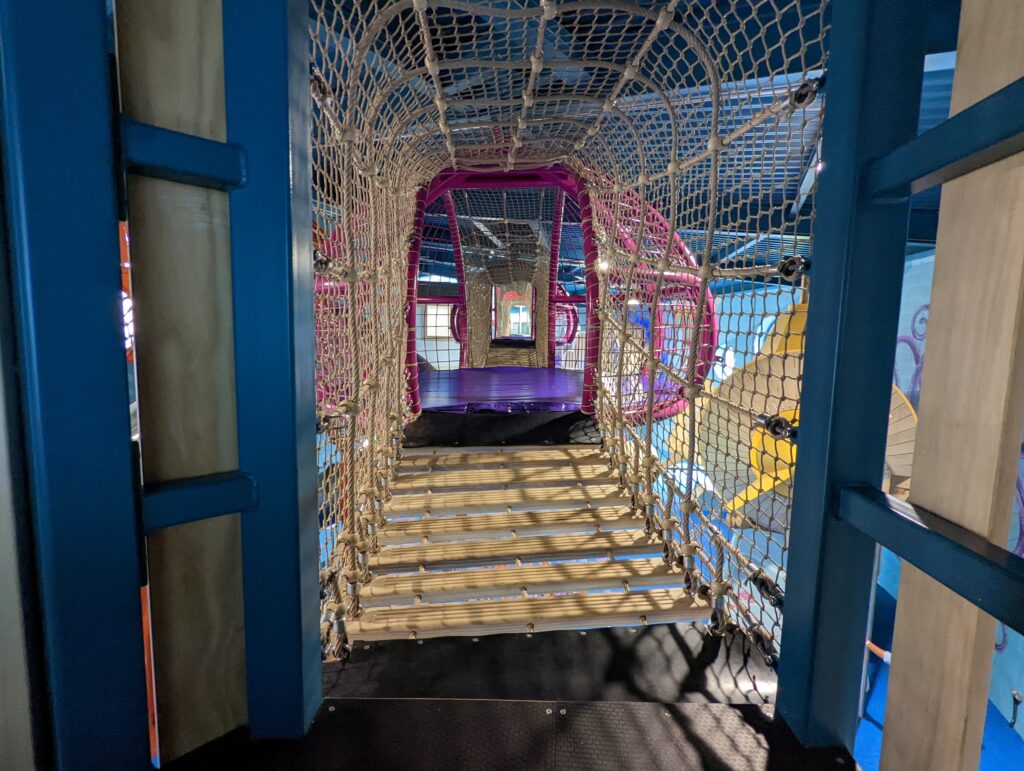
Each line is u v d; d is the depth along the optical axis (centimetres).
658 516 227
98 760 89
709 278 160
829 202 102
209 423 100
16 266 76
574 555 204
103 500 84
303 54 99
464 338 616
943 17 94
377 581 186
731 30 188
